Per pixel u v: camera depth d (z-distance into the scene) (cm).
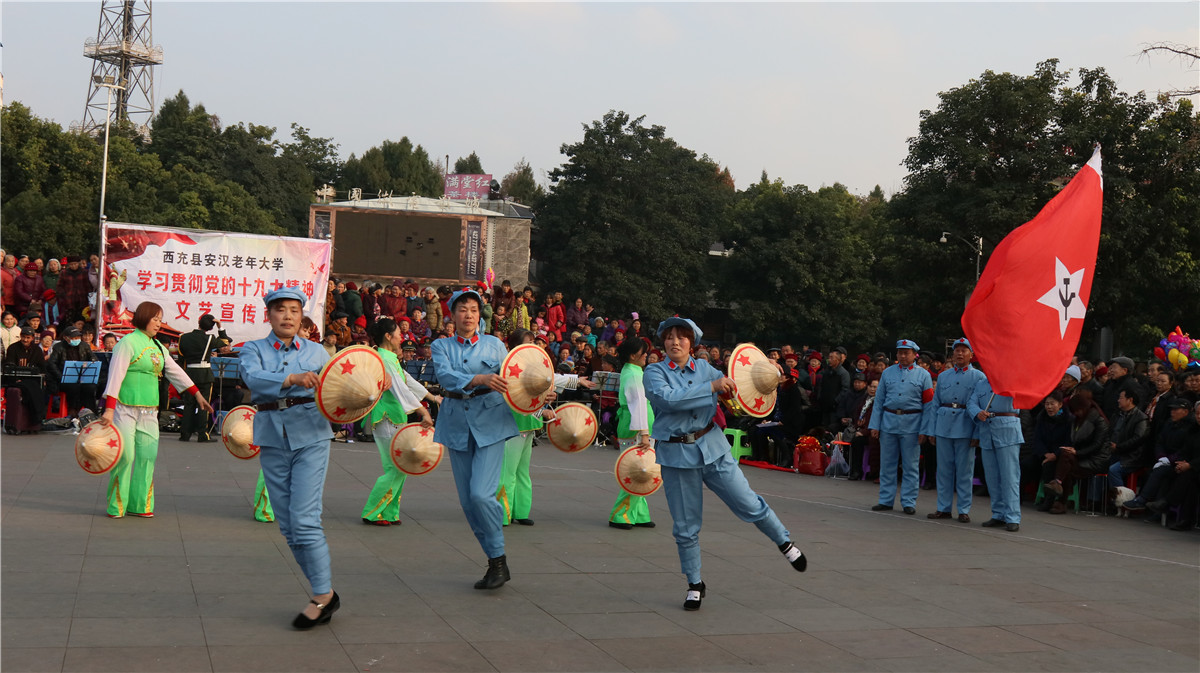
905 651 541
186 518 862
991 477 1030
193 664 465
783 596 659
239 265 1833
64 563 664
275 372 562
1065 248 1016
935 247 3359
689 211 5109
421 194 8588
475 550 777
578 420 959
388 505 873
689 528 622
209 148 5819
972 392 1051
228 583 629
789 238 4894
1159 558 869
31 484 1009
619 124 4966
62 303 1941
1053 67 3366
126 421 844
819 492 1280
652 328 4819
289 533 556
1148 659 547
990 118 3372
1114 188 3062
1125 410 1168
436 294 2269
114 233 1772
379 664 479
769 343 5075
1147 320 3112
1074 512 1166
